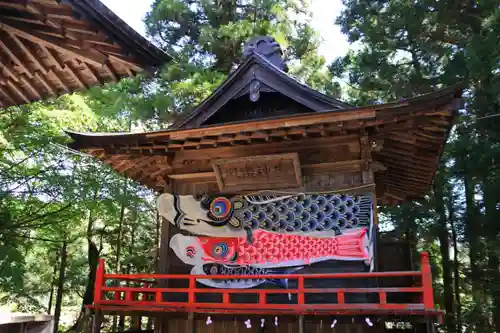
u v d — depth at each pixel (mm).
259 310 7039
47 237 17547
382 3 19594
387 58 19922
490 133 15445
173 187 9086
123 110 16156
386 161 9492
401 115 6953
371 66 18969
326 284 7637
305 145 8305
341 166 8125
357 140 8062
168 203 8867
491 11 15844
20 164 11922
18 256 9805
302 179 8281
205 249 8422
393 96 18938
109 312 7820
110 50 4328
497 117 15398
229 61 19297
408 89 18125
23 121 11852
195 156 8930
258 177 8508
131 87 16984
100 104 14461
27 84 5402
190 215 8711
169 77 17484
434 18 18250
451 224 18125
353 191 7910
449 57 18188
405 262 8461
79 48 4387
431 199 17953
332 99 8250
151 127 18312
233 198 8602
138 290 7816
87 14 3871
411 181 10953
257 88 8766
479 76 15156
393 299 8391
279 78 8664
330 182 8133
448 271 17812
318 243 7848
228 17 20547
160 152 8773
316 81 19875
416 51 19203
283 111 9055
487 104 15430
